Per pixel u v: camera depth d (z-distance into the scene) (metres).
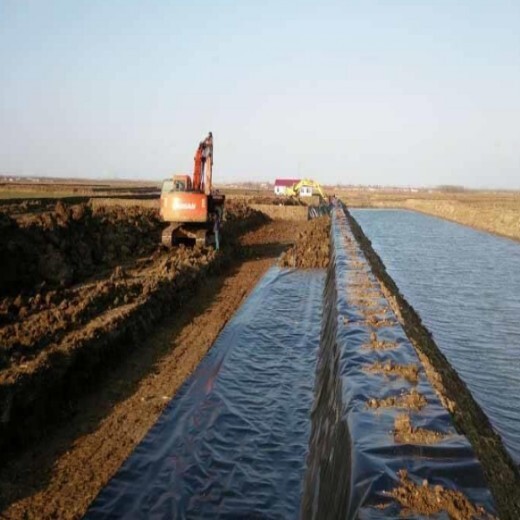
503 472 5.02
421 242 36.84
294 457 6.52
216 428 7.13
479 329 14.82
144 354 9.70
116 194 46.78
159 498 5.62
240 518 5.38
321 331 11.57
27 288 11.80
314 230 28.64
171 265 14.91
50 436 6.75
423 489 3.46
